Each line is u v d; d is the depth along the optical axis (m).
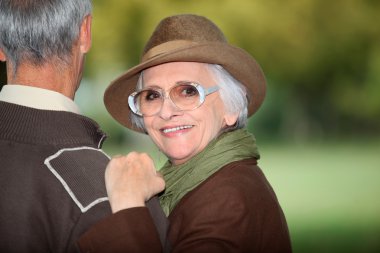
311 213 18.06
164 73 4.25
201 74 4.26
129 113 4.81
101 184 3.53
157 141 4.36
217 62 4.22
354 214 17.75
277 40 31.16
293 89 56.50
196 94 4.22
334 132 63.47
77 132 3.58
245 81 4.38
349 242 13.49
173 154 4.27
